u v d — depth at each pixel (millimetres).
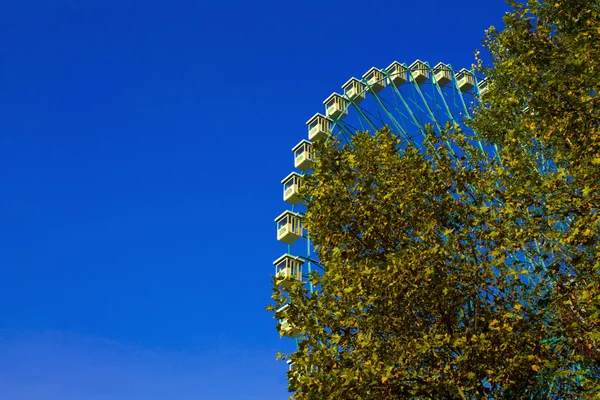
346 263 16438
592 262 14086
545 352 14273
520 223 15539
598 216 13539
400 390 14023
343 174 17391
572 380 14180
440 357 14289
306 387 14320
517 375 14203
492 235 14938
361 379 13914
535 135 15688
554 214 14789
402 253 14953
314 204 17125
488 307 15164
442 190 17016
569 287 14141
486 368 14062
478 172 17016
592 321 13453
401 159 17953
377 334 15156
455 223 16594
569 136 14875
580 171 14047
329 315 15688
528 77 15430
